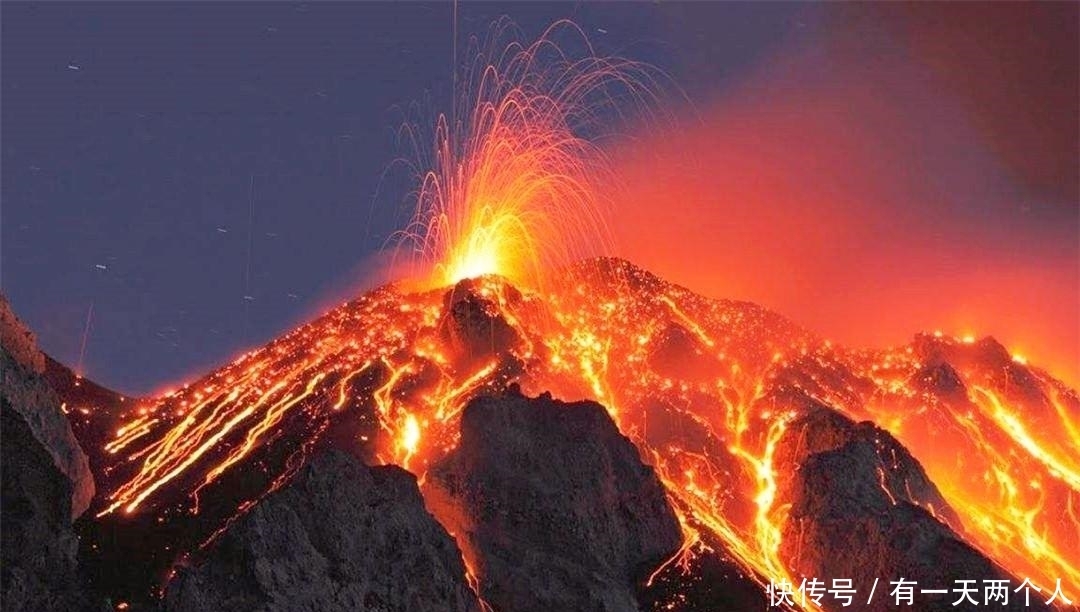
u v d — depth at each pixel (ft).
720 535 241.96
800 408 278.46
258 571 201.77
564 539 229.25
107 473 250.16
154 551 224.12
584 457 239.09
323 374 275.80
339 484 216.74
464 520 232.73
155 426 269.03
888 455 253.44
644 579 228.02
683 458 260.21
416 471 243.81
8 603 195.52
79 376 284.61
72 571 206.59
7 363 235.81
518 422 244.83
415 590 209.67
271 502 210.79
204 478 243.81
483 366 274.77
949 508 252.62
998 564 235.61
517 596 221.87
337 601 204.03
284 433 254.27
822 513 239.71
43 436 232.53
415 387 266.57
